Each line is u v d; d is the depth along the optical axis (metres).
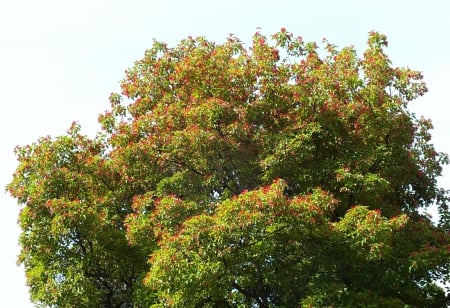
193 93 23.66
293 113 22.83
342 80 22.58
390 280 21.61
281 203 18.84
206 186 22.52
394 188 24.77
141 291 22.48
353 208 20.22
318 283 20.52
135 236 21.55
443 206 26.23
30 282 24.56
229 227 18.50
